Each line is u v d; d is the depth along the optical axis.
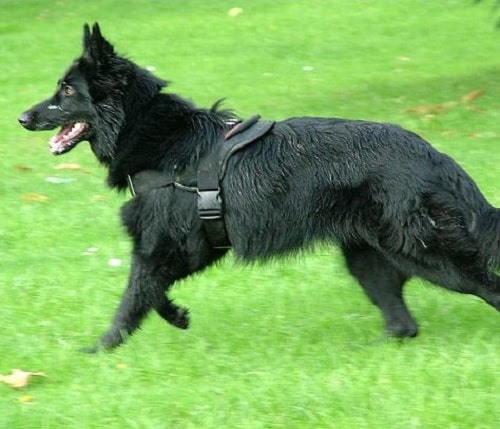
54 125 11.55
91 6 36.88
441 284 10.84
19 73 28.88
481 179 17.50
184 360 10.88
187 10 36.09
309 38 32.09
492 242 10.66
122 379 10.36
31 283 13.67
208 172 10.92
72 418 9.43
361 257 11.38
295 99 24.95
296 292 13.25
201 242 11.13
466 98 23.56
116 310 11.42
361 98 24.67
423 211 10.53
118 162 11.33
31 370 10.76
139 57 30.36
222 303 12.96
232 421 9.24
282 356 10.93
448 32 32.19
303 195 10.73
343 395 9.65
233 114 11.53
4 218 16.59
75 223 16.27
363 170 10.61
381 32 32.62
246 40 32.09
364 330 11.83
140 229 11.18
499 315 12.14
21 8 36.81
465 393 9.66
